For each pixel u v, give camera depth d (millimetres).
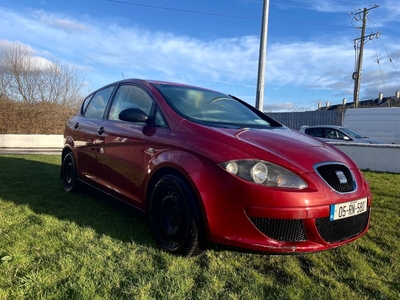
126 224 3432
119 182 3504
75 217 3594
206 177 2477
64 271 2324
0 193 4527
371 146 8336
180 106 3273
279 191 2312
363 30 25062
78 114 4949
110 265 2449
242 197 2334
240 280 2371
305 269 2629
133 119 3146
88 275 2293
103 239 2949
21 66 22344
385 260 2822
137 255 2674
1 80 22094
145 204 3082
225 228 2389
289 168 2416
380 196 5113
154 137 3037
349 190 2648
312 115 25281
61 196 4551
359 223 2754
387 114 13867
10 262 2398
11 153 10852
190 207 2531
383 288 2346
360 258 2840
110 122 3875
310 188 2387
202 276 2396
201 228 2516
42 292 2055
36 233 3000
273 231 2324
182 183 2623
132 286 2170
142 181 3100
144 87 3646
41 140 15039
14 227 3139
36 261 2463
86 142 4219
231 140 2600
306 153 2660
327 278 2467
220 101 3881
